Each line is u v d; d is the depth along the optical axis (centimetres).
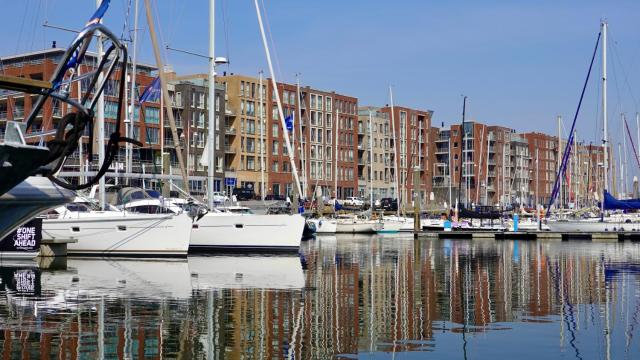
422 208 13112
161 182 5200
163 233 3662
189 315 1939
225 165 12475
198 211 3800
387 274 3191
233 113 12600
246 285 2617
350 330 1777
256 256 4019
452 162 17275
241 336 1677
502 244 6347
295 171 4962
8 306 2056
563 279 3039
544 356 1521
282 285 2639
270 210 6181
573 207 12544
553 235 7469
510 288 2673
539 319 1972
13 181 1205
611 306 2219
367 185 15225
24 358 1445
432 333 1758
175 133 3712
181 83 11450
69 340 1608
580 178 16288
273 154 13125
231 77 12712
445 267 3634
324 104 14188
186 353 1499
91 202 4016
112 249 3722
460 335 1734
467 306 2198
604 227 7538
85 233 3738
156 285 2573
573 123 8519
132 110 4594
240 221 4100
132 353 1493
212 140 4103
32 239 3538
